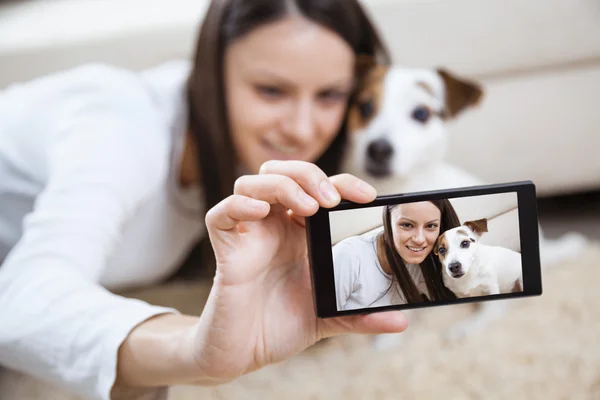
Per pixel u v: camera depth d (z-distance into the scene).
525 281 0.58
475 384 0.99
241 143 1.01
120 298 0.68
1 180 1.02
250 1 0.91
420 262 0.58
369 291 0.58
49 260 0.71
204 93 1.00
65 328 0.64
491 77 1.32
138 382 0.63
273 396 0.99
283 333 0.60
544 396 0.96
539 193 1.42
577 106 1.34
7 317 0.66
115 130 0.88
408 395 0.98
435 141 1.10
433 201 0.57
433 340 1.09
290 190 0.53
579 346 1.05
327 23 0.92
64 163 0.81
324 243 0.57
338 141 1.08
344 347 1.09
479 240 0.58
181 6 1.39
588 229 1.42
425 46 1.27
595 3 1.26
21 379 1.04
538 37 1.27
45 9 1.53
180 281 1.29
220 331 0.55
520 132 1.35
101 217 0.77
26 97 1.04
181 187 1.09
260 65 0.92
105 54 1.29
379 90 1.05
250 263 0.55
